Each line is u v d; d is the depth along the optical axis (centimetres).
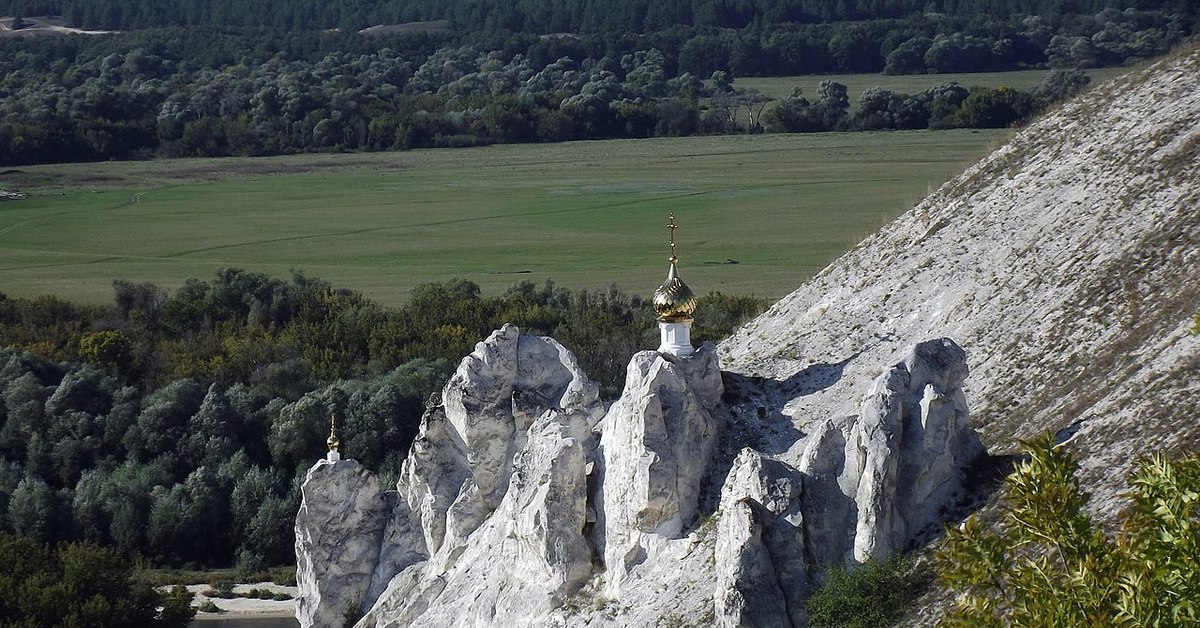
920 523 9556
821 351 12231
